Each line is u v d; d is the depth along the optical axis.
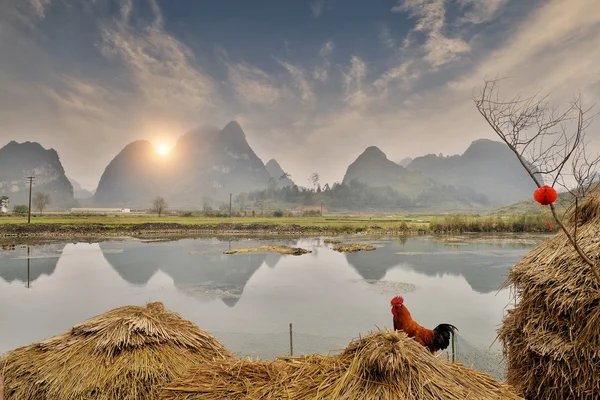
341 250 31.95
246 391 2.29
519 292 3.71
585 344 2.93
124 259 27.05
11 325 11.37
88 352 3.35
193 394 2.38
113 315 3.78
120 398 3.01
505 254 28.06
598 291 2.91
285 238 47.41
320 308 13.17
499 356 7.59
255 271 21.91
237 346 8.77
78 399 3.01
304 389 2.13
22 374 3.33
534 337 3.31
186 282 18.58
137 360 3.24
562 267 3.28
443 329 4.38
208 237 49.00
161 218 88.94
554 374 3.14
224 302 14.34
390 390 1.89
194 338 3.71
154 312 3.85
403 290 16.03
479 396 1.99
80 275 20.66
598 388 2.85
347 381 2.01
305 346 8.76
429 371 2.04
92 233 52.06
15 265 24.09
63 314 12.72
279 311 12.80
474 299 14.16
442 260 25.20
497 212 110.81
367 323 11.16
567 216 3.66
